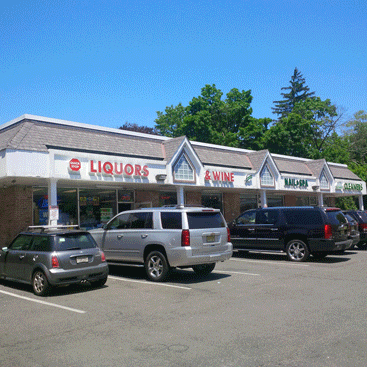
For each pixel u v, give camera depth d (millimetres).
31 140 14281
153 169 17375
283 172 26812
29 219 16328
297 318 6344
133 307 7559
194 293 8664
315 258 14391
